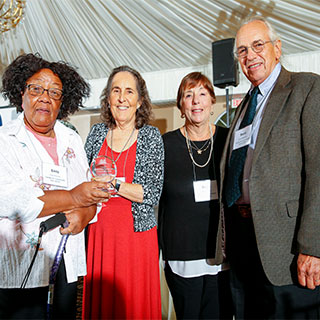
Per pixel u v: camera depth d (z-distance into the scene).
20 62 1.43
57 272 1.33
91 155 2.07
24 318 1.21
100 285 1.81
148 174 1.89
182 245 1.94
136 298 1.79
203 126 2.16
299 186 1.38
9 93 1.50
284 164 1.39
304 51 4.31
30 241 1.24
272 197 1.41
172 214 2.03
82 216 1.35
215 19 4.14
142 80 2.11
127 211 1.85
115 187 1.80
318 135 1.31
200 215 1.97
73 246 1.40
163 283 2.84
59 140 1.53
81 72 5.72
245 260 1.65
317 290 1.42
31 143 1.37
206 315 1.93
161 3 4.12
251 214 1.59
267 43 1.63
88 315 1.84
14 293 1.21
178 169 2.08
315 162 1.30
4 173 1.21
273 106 1.48
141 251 1.83
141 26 4.57
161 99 5.29
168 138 2.24
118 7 4.33
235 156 1.68
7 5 4.50
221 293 1.97
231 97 4.82
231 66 3.91
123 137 2.05
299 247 1.29
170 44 4.78
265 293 1.49
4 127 1.33
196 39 4.56
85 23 4.73
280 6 3.66
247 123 1.68
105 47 5.09
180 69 5.23
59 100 1.46
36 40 5.27
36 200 1.19
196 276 1.92
